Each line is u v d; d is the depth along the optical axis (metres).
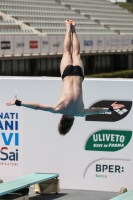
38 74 98.56
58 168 26.17
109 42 118.81
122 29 150.88
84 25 133.50
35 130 26.25
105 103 25.48
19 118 26.34
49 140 26.17
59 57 107.00
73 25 18.70
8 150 26.66
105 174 25.75
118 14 168.00
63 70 18.22
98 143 25.70
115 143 25.50
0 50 84.25
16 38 88.44
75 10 144.75
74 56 18.33
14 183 22.98
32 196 24.52
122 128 25.38
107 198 24.12
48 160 26.27
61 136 26.00
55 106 18.58
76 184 26.06
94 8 159.25
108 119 25.47
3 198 23.11
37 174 25.38
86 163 25.88
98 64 120.19
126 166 25.47
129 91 25.20
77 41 18.52
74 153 25.97
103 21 147.62
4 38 85.19
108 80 25.33
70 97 18.11
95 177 25.84
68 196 24.48
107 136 25.56
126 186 25.52
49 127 26.11
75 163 26.00
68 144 25.98
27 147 26.41
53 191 24.89
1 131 26.62
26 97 26.16
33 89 26.09
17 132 26.45
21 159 26.53
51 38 98.69
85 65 114.81
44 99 26.00
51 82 25.84
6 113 26.45
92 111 19.30
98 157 25.75
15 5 120.00
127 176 25.48
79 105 18.31
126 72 119.88
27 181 23.38
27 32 106.62
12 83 26.23
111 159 25.61
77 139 25.86
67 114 18.94
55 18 127.12
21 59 93.12
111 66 129.12
